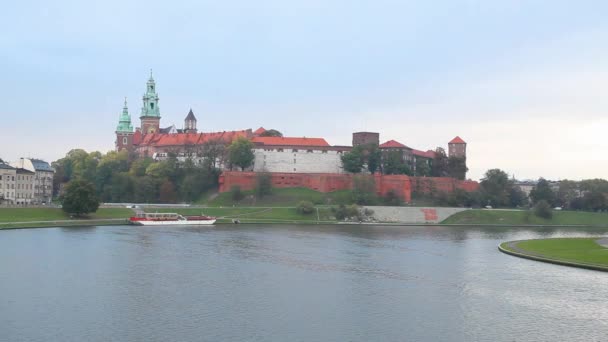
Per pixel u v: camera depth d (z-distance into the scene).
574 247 110.94
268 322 57.12
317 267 88.50
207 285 73.25
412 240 132.50
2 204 187.62
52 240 114.81
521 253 102.88
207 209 193.12
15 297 65.25
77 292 68.12
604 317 59.97
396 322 57.75
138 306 62.22
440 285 75.50
